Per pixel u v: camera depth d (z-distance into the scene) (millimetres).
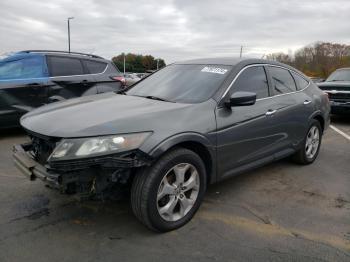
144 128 3111
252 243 3223
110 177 3020
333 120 10688
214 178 3791
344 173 5270
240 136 3953
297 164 5594
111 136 2990
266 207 3996
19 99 6953
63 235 3264
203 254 3031
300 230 3484
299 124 5082
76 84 7641
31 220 3525
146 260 2928
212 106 3730
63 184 2975
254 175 5043
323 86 9984
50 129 3182
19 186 4379
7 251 2992
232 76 4102
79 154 2926
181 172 3359
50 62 7430
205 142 3510
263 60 4758
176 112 3455
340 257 3037
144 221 3197
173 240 3234
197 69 4422
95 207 3828
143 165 3012
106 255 2979
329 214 3861
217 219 3662
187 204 3494
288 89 5031
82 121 3203
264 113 4309
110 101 3936
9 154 5852
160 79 4586
